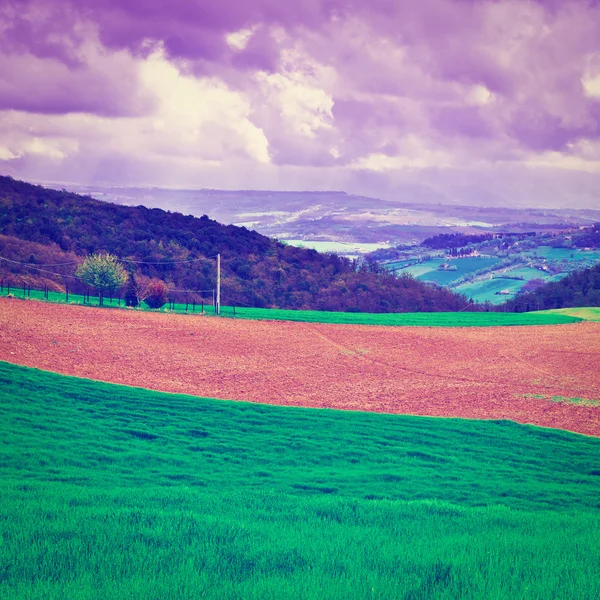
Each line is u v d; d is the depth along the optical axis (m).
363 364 60.25
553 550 14.91
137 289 86.62
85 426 30.48
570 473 27.80
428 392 48.06
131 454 26.73
